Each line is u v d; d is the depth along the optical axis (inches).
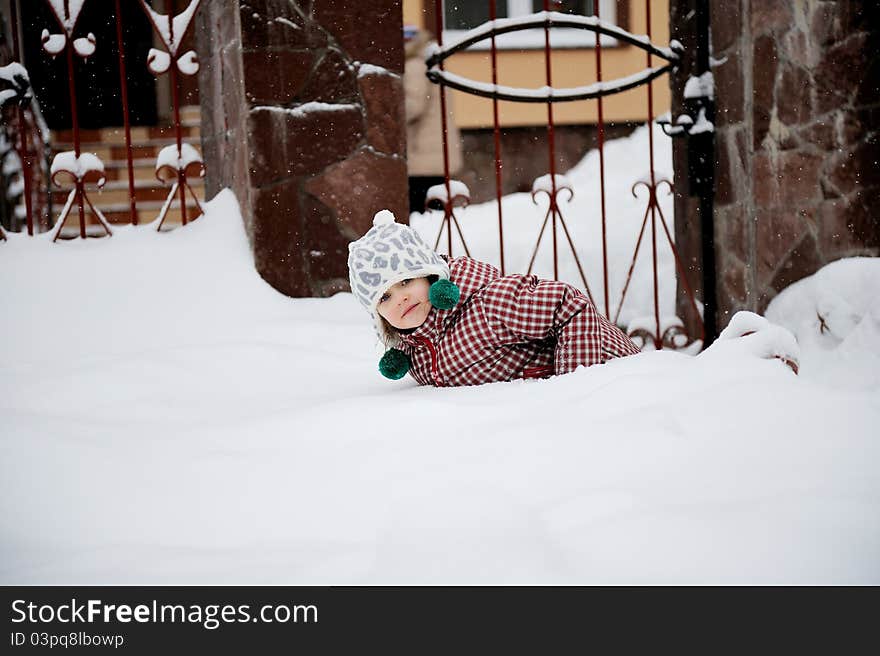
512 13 343.3
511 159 339.0
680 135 177.9
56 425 82.4
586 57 343.6
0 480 68.4
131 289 141.3
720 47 168.1
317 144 149.8
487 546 51.5
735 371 76.5
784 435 63.1
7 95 146.9
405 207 154.1
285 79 148.0
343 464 67.1
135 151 292.2
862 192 148.3
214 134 178.5
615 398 73.9
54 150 283.6
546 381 86.4
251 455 71.5
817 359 141.7
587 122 341.1
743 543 48.8
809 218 154.3
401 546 52.6
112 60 331.9
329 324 137.9
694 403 69.3
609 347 96.3
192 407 95.1
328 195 150.6
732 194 167.3
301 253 149.7
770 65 155.9
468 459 65.3
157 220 154.9
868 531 49.1
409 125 315.9
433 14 336.8
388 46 152.2
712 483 57.4
